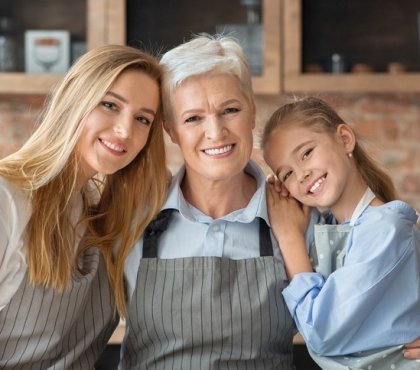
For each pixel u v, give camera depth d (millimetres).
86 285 1821
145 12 3605
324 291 1751
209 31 3598
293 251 1886
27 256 1756
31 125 3828
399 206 1845
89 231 1895
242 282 1839
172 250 1888
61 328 1797
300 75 3543
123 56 1797
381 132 3809
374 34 3586
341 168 1904
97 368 2930
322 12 3594
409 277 1773
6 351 1779
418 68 3576
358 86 3533
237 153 1826
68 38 3605
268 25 3555
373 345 1763
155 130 1902
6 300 1739
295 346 2840
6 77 3559
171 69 1824
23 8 3619
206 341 1820
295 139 1921
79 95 1773
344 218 1934
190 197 1964
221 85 1798
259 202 1924
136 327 1867
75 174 1810
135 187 1913
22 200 1754
